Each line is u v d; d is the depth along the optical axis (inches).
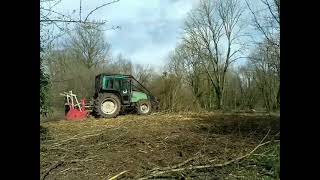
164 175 251.0
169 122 619.2
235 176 242.8
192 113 916.0
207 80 1428.4
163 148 350.3
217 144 362.9
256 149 302.8
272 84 1127.6
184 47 1397.6
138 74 1083.3
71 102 751.7
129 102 837.2
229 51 1475.1
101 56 958.4
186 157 306.3
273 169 249.3
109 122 628.1
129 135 429.7
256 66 1314.0
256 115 856.3
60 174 256.5
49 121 667.4
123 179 244.2
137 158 305.3
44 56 315.3
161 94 1003.3
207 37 1464.1
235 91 1445.6
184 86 1064.2
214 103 1434.5
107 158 303.4
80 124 591.8
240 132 450.0
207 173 255.1
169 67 1225.4
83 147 352.5
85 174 256.8
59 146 353.4
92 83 967.6
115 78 830.5
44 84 352.8
